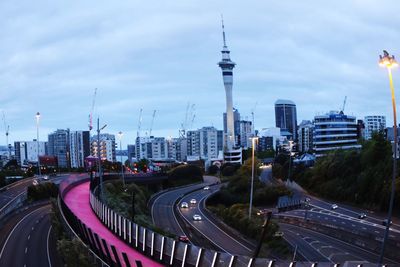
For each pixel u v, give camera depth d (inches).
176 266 1325.0
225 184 7027.6
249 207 4146.2
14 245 2770.7
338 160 6240.2
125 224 1758.1
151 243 1485.0
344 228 3705.7
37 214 4151.1
